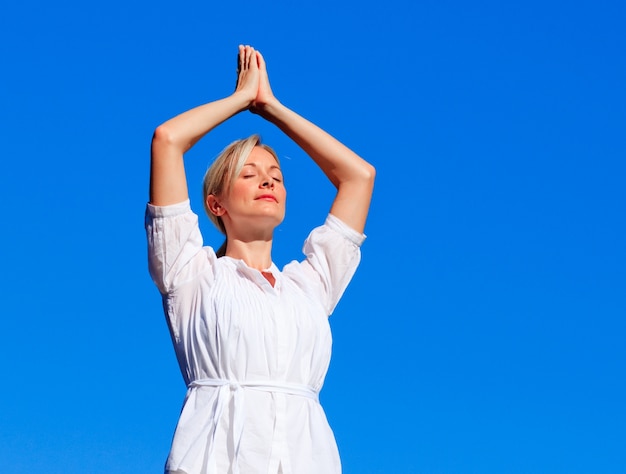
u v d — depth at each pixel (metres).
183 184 5.12
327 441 4.88
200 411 4.79
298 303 5.07
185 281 5.07
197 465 4.68
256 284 5.10
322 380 5.09
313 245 5.57
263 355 4.85
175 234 5.05
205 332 4.89
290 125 5.66
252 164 5.39
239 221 5.35
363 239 5.62
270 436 4.74
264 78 5.68
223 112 5.37
